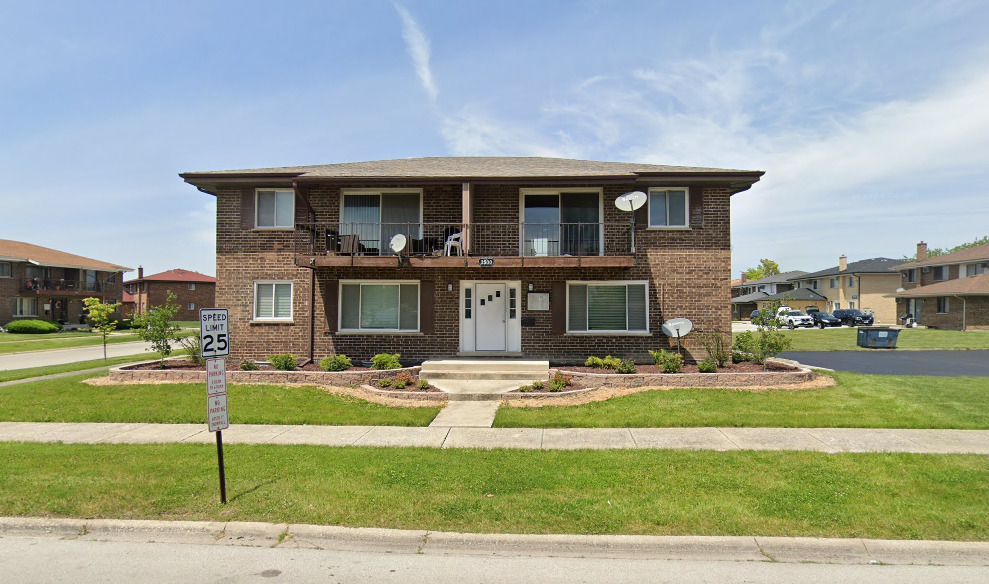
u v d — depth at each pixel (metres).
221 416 5.94
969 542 4.92
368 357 15.85
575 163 18.08
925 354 20.91
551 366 14.75
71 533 5.43
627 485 6.30
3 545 5.18
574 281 15.70
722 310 15.50
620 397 11.30
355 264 14.77
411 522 5.38
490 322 15.92
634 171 15.45
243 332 16.08
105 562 4.82
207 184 16.00
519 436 8.72
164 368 14.02
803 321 42.47
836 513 5.46
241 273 16.16
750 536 5.03
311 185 15.70
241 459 7.39
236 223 16.22
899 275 48.34
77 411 10.52
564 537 5.04
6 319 45.25
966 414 9.77
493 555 4.96
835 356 20.23
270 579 4.51
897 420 9.41
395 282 16.02
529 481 6.45
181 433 9.04
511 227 16.02
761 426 9.22
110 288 55.38
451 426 9.42
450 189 16.03
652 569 4.67
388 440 8.52
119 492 6.12
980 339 26.67
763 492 6.05
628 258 14.61
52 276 49.12
